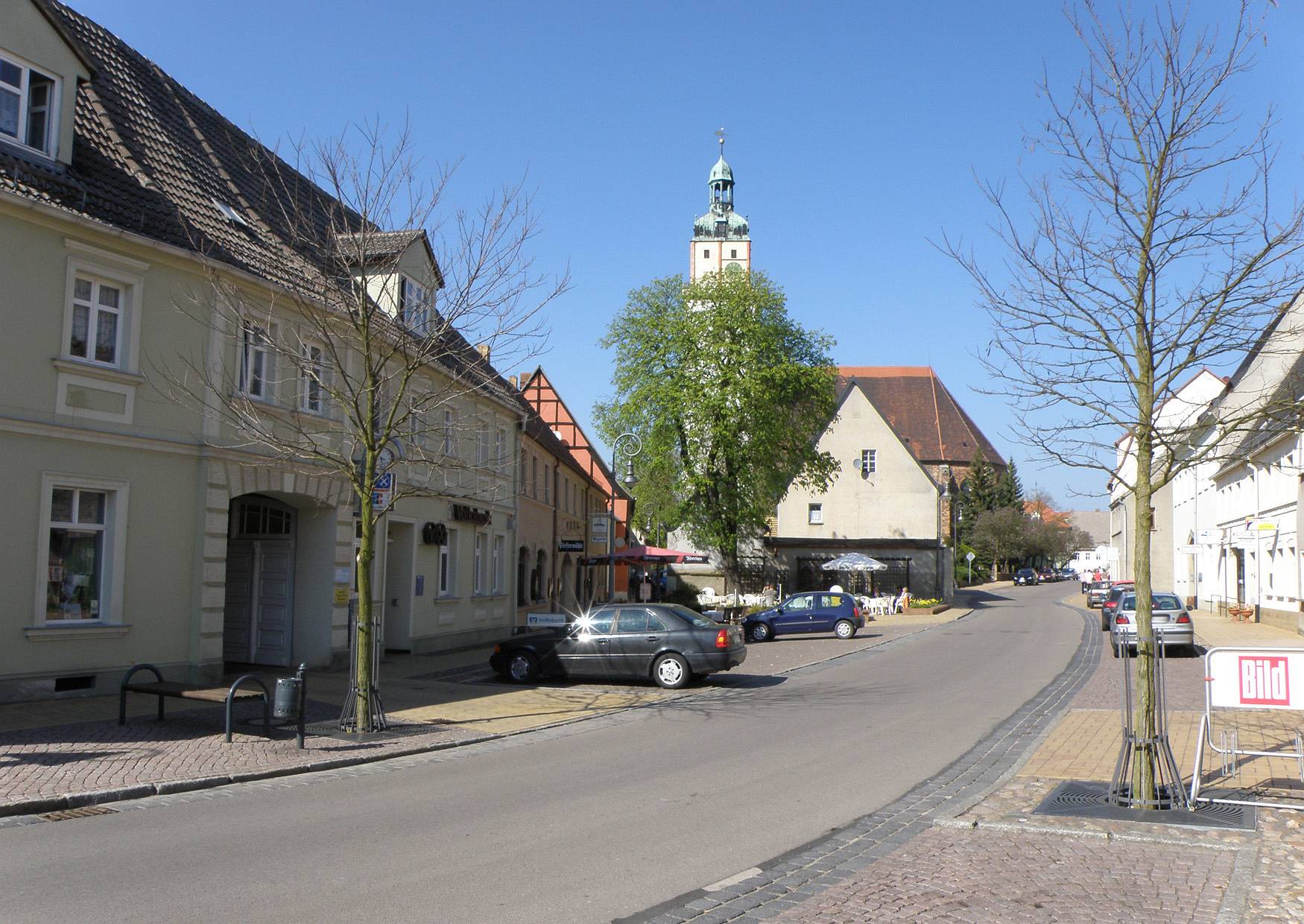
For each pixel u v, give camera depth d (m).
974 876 7.12
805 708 16.75
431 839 8.18
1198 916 6.23
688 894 6.78
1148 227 9.52
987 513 95.56
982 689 19.53
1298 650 8.97
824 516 59.81
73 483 14.97
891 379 104.12
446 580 26.84
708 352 48.19
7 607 14.05
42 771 10.16
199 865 7.32
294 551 20.69
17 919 6.08
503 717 15.42
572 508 45.12
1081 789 9.94
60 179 15.18
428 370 23.78
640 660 19.56
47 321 14.58
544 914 6.36
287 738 12.71
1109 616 35.28
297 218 19.20
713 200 98.00
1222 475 44.56
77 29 19.22
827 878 7.15
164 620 16.44
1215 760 11.68
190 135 20.47
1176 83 9.45
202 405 17.00
